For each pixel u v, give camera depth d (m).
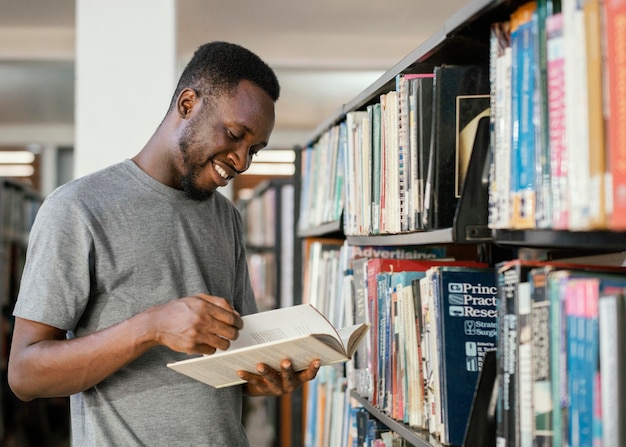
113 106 3.99
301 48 5.51
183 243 1.71
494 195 1.14
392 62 5.57
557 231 1.01
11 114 7.93
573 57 0.91
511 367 1.10
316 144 2.72
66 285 1.56
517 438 1.07
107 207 1.64
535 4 1.02
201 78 1.68
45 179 8.58
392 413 1.69
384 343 1.75
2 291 5.72
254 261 7.04
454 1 4.74
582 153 0.89
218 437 1.70
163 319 1.47
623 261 1.32
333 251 2.54
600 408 0.89
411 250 2.05
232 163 1.71
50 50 5.34
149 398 1.64
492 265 1.63
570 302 0.96
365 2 4.76
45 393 1.55
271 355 1.48
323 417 2.63
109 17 4.02
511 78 1.08
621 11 0.82
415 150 1.50
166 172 1.72
